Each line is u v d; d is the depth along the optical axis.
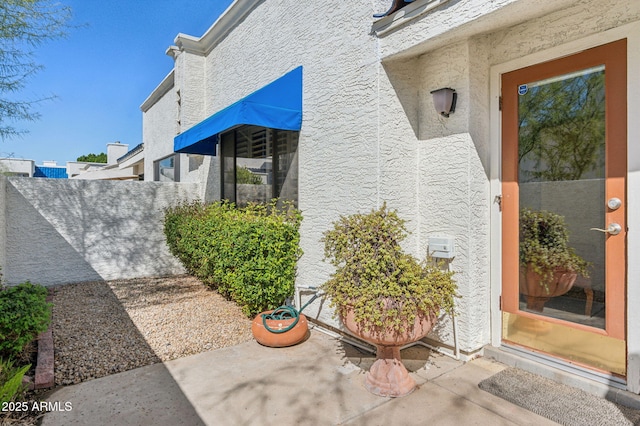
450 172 5.39
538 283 4.93
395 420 3.85
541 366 4.73
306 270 6.91
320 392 4.45
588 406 3.99
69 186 10.24
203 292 9.33
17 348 4.98
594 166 4.36
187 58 11.98
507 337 5.24
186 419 3.91
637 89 3.94
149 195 11.39
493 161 5.32
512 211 5.15
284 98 6.80
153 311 7.70
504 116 5.21
